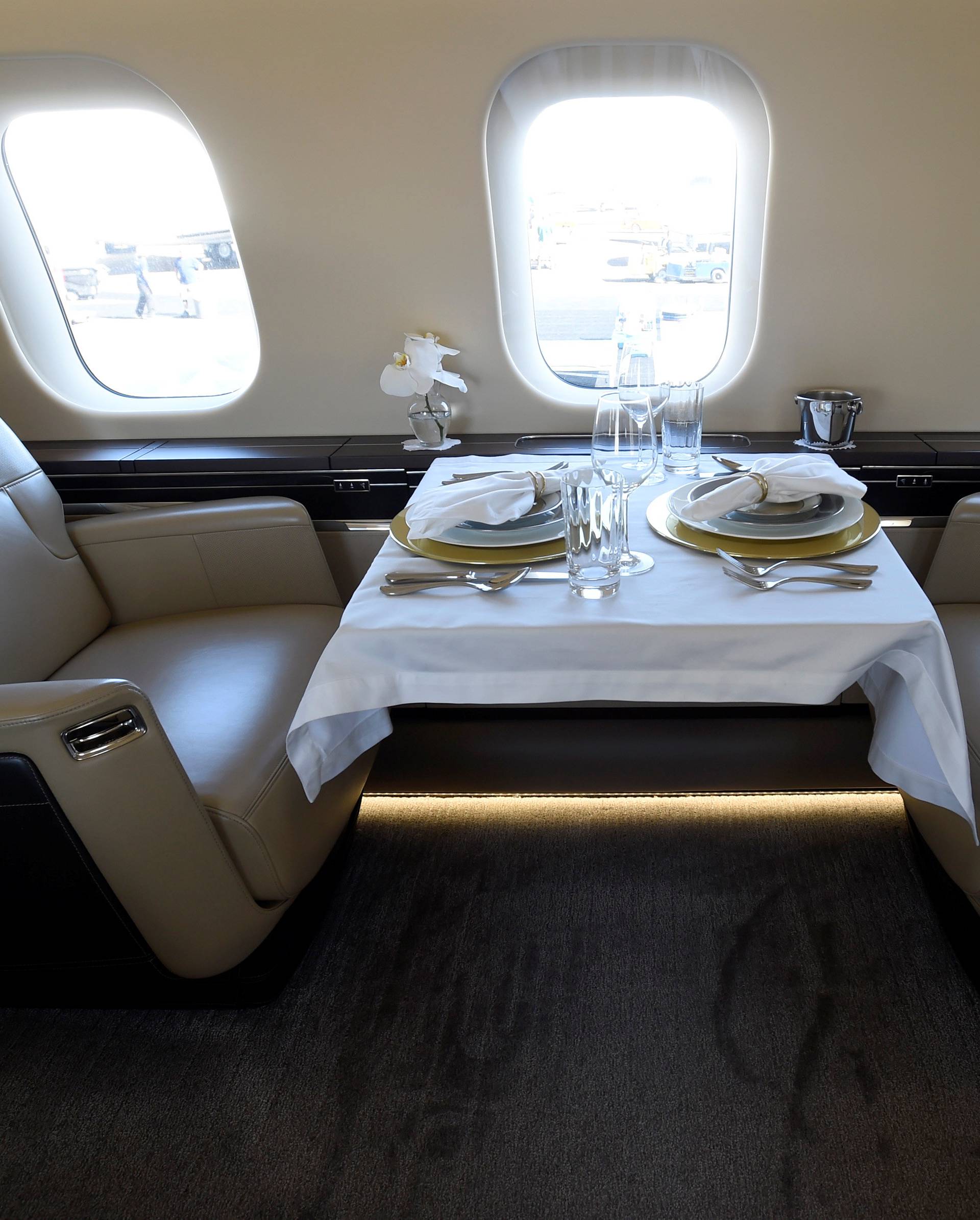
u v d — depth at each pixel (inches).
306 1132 43.3
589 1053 46.2
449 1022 48.6
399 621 38.9
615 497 39.3
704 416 74.2
